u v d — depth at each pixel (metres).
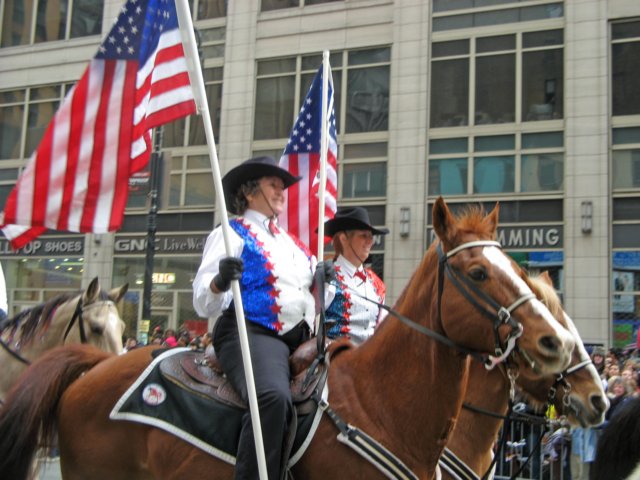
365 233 5.70
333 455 3.45
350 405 3.56
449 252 3.43
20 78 23.20
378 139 18.95
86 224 4.08
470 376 4.88
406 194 18.23
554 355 3.00
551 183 17.28
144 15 4.34
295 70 20.19
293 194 6.71
